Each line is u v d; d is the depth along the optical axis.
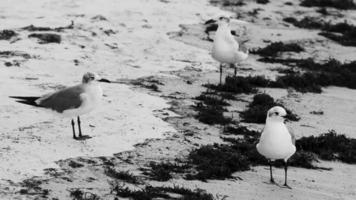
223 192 12.99
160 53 24.59
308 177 14.47
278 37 29.61
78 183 12.61
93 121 16.36
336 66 25.42
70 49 23.02
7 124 15.47
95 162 13.83
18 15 26.98
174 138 16.00
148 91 19.84
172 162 14.42
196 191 12.81
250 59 26.06
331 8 35.62
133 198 12.10
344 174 14.95
